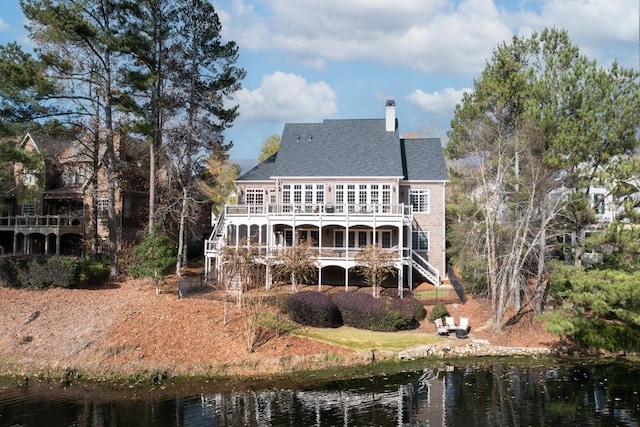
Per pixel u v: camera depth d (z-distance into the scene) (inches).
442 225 1615.4
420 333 1203.9
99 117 1408.7
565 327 1004.6
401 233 1398.9
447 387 897.5
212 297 1279.5
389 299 1246.9
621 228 1080.2
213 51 1641.2
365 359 1048.2
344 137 1724.9
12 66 1238.9
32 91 1280.8
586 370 1006.4
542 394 860.0
